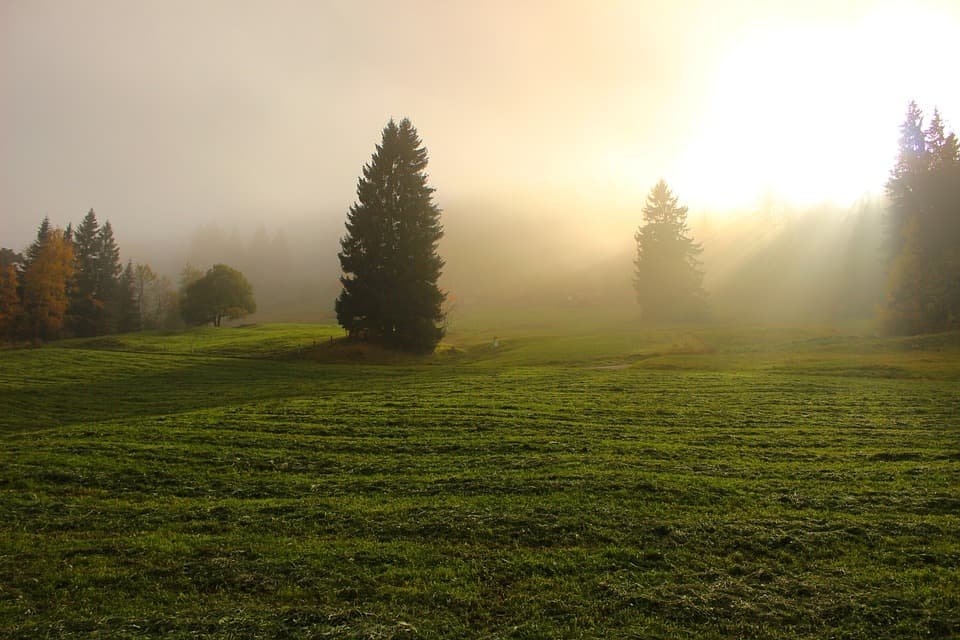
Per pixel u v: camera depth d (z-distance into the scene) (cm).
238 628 867
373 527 1232
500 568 1053
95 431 2106
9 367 3994
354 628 866
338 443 1938
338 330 7444
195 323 9738
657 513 1293
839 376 3472
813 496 1397
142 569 1059
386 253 5719
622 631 858
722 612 903
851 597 937
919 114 6525
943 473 1554
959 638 824
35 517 1301
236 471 1641
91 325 10250
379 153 5831
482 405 2581
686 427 2150
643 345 5578
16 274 8631
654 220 9338
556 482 1491
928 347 4441
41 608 935
